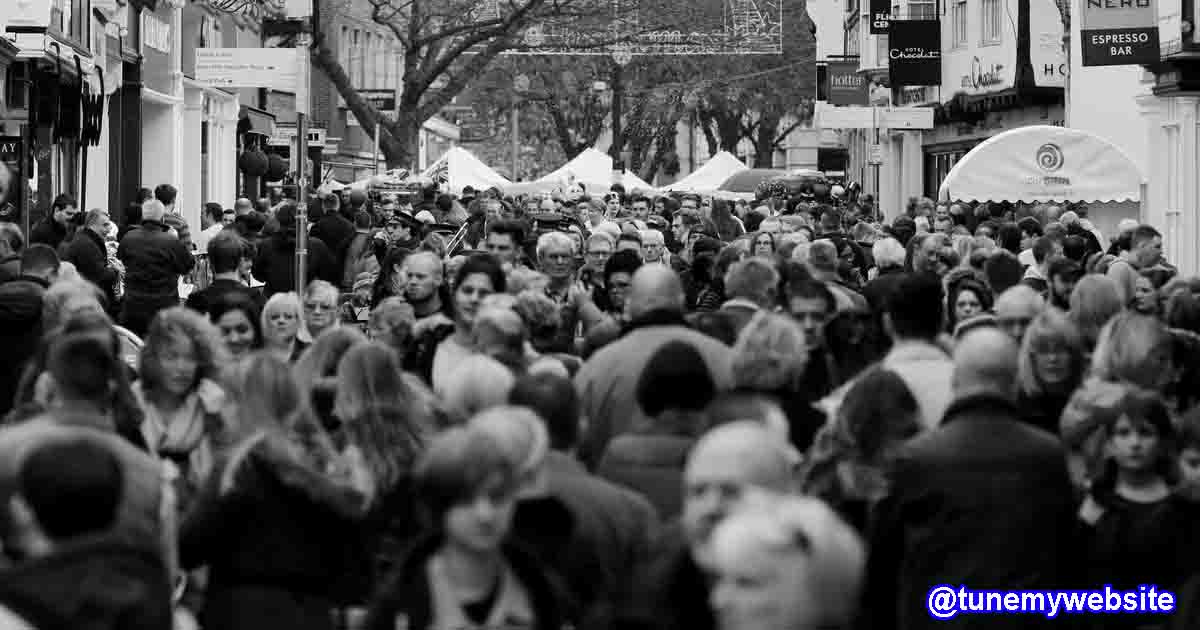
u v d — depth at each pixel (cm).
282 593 1216
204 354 1552
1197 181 4781
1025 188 4222
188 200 7562
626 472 1347
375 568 1317
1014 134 4222
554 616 970
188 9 7412
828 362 1850
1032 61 6378
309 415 1248
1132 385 1474
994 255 2297
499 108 12412
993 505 1254
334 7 7731
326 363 1627
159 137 7131
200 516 1217
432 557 967
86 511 966
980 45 6912
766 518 787
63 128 4853
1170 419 1338
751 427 981
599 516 1202
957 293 2223
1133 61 4462
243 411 1240
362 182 6781
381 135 7881
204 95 7719
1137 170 4216
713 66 12531
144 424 1540
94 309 1802
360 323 2959
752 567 777
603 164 7869
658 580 992
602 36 8362
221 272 2552
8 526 1205
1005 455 1264
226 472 1231
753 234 3219
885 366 1549
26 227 4403
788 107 13100
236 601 1214
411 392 1409
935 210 5147
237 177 8512
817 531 783
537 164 16325
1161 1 4731
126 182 6631
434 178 6875
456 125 16700
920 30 6750
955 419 1286
